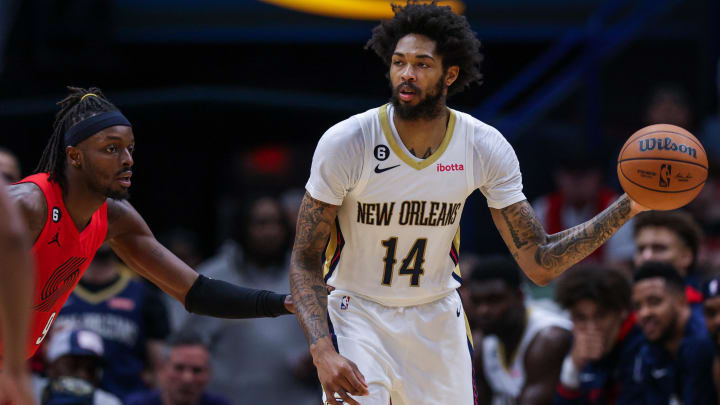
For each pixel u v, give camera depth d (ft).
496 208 34.35
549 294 70.49
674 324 46.91
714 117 85.81
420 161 32.55
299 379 62.23
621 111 83.30
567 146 81.25
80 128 32.99
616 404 49.62
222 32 92.99
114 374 58.03
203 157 91.56
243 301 37.22
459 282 35.22
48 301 34.83
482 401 55.36
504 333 53.78
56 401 49.78
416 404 34.27
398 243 33.37
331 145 32.17
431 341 34.24
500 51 95.04
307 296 32.32
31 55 88.94
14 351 20.01
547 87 82.84
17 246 19.70
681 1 85.66
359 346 33.24
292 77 97.25
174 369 54.13
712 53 85.71
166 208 92.17
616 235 73.00
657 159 31.65
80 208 33.76
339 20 92.73
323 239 33.04
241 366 62.18
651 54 84.99
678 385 47.01
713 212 77.66
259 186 92.02
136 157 90.74
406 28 32.27
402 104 32.07
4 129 81.97
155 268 37.52
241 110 84.28
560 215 75.87
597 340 49.16
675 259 52.29
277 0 87.25
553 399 51.90
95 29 88.74
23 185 32.71
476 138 33.32
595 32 84.48
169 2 92.73
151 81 95.86
